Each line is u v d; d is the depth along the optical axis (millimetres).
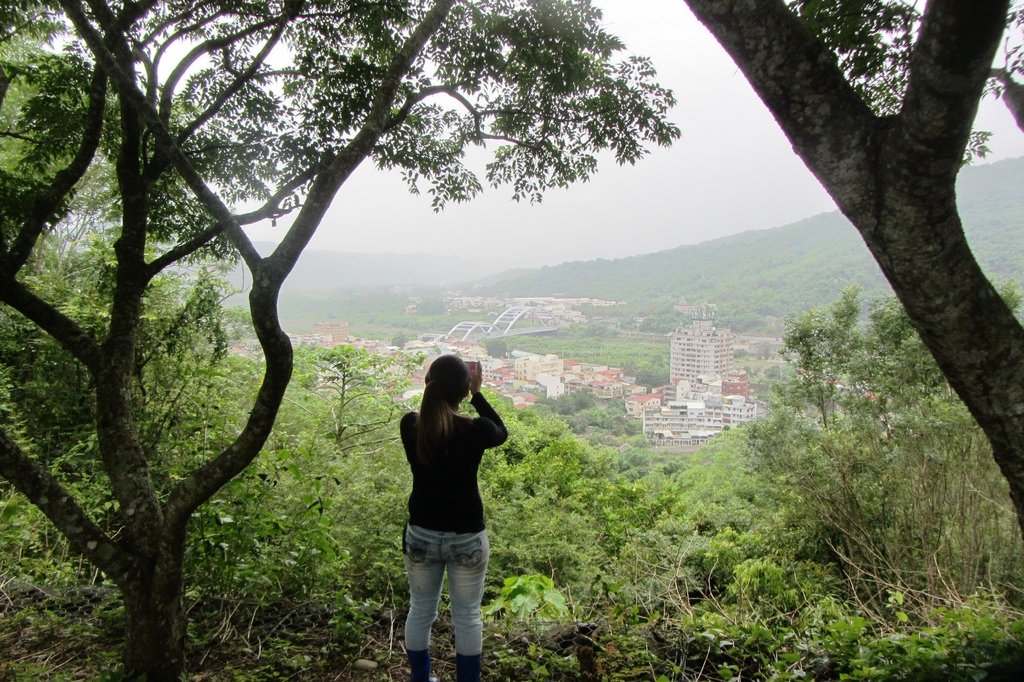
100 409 2744
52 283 6207
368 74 3480
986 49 1612
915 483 6598
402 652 3461
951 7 1600
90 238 6066
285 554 3826
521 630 3727
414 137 3889
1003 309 1998
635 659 3307
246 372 6809
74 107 3492
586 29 3484
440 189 4125
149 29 3537
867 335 7969
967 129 1769
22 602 3740
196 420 4973
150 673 2676
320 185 2467
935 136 1767
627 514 10523
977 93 1709
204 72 3623
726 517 10008
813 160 2080
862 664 3092
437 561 2654
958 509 6133
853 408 7742
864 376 7734
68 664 3119
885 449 7129
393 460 6891
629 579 4824
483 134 3803
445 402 2637
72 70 3367
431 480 2621
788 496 7465
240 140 3578
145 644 2672
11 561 4129
